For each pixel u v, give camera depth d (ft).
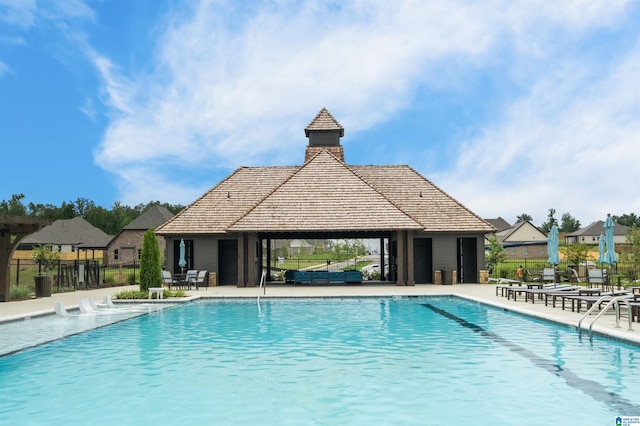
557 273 80.23
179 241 101.65
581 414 21.18
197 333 43.14
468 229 97.86
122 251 229.66
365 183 93.30
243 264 90.27
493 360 31.35
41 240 257.14
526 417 20.86
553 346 35.55
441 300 70.03
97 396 24.62
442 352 34.06
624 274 105.29
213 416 21.49
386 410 21.99
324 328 45.29
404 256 91.50
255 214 89.15
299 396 24.16
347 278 95.50
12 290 71.46
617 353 33.01
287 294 73.31
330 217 88.69
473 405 22.53
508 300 63.62
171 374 28.71
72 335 41.68
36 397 24.63
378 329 44.39
